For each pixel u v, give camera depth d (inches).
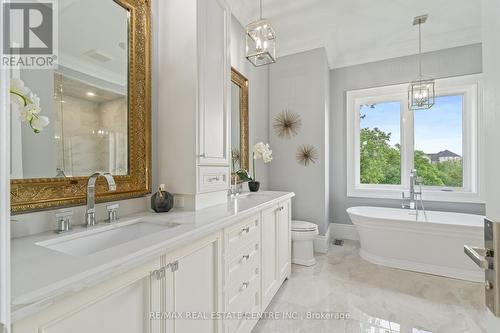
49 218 39.2
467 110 120.6
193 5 56.8
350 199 142.6
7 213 13.3
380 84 135.0
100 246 41.6
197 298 41.9
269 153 106.1
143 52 55.7
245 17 102.5
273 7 99.3
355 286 86.4
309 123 128.1
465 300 76.9
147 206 57.3
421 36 120.1
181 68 58.2
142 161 55.5
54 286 21.8
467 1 95.6
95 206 46.3
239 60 102.2
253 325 62.7
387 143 139.0
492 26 17.1
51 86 39.3
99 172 44.3
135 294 31.2
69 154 41.9
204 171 60.0
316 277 93.6
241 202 71.4
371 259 108.3
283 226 88.9
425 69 126.1
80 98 43.6
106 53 48.0
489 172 17.6
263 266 70.1
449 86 122.4
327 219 133.2
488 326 17.7
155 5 59.9
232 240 53.2
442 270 94.0
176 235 37.3
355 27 113.5
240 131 102.3
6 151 13.3
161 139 60.5
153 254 31.9
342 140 143.9
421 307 73.3
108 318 27.7
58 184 40.1
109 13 48.7
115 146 49.9
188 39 57.5
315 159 126.6
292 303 75.9
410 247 99.3
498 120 16.5
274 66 135.6
